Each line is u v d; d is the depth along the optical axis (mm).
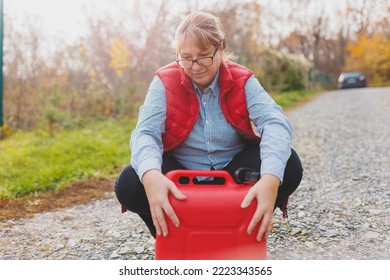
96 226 3914
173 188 2188
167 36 11523
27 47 9305
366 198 4363
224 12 14312
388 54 37312
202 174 2281
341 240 3400
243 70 2602
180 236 2209
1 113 8406
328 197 4430
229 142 2615
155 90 2545
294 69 20328
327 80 37375
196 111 2529
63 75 9852
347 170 5512
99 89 9930
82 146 6883
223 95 2533
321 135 8211
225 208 2195
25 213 4332
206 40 2336
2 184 5176
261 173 2289
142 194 2471
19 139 7914
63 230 3832
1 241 3600
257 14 17312
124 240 3547
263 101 2523
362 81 30109
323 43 44500
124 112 9844
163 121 2520
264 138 2406
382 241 3383
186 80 2518
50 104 8578
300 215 3916
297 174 2557
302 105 14547
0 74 8430
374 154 6398
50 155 6457
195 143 2582
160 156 2379
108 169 5898
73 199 4785
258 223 2209
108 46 10711
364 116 10859
